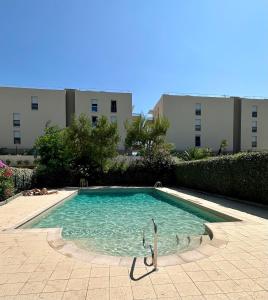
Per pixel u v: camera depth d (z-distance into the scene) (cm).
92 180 1891
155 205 1195
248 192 1007
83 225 802
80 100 3150
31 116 3061
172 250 541
